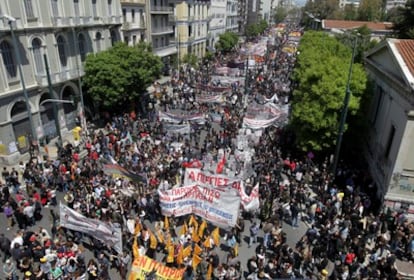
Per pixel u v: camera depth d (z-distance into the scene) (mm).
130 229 17984
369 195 22812
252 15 144875
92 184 21188
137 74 34906
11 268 15648
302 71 33312
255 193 19797
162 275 14547
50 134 32688
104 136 29578
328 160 27141
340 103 23953
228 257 16578
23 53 28891
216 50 78625
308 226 20609
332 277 16078
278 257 16328
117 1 41125
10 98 27922
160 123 31953
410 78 19391
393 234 18719
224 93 40625
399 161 19766
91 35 36969
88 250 17891
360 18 88500
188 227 18219
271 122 28812
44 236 17016
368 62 29469
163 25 58406
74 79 34500
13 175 23359
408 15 41656
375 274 15656
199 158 26969
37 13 29734
